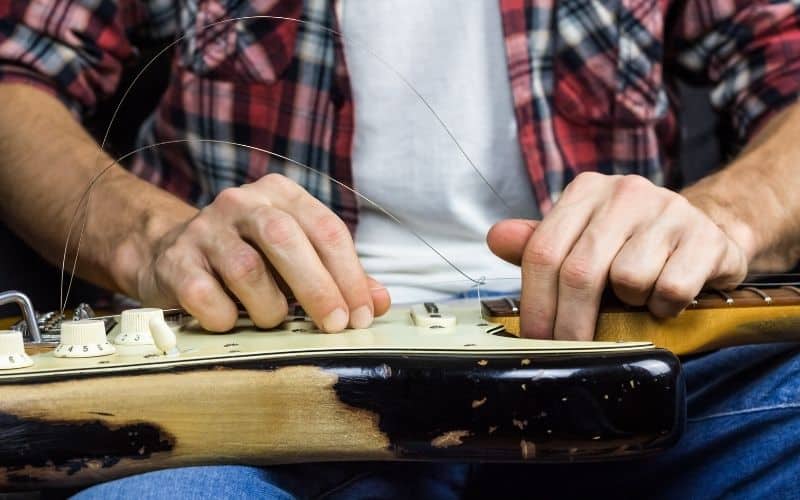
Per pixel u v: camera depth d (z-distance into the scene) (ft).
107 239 4.51
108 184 4.80
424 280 5.07
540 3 5.24
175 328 3.38
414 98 5.15
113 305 5.27
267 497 2.75
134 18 5.90
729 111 5.76
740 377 3.82
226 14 5.39
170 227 4.31
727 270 3.41
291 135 5.30
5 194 5.08
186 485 2.65
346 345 2.93
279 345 2.98
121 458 2.70
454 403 2.70
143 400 2.69
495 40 5.21
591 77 5.31
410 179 5.15
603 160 5.39
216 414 2.72
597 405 2.68
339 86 5.20
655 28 5.40
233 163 5.43
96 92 5.85
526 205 5.28
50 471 2.68
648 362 2.71
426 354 2.79
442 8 5.16
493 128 5.22
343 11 5.21
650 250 3.23
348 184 5.22
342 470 3.36
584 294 3.20
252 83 5.34
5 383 2.67
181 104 5.49
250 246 3.30
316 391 2.73
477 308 3.78
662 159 5.59
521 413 2.69
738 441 3.67
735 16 5.58
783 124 5.05
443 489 3.82
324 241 3.30
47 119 5.31
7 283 5.17
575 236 3.30
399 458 2.76
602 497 3.99
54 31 5.57
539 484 4.09
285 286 3.39
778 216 4.37
